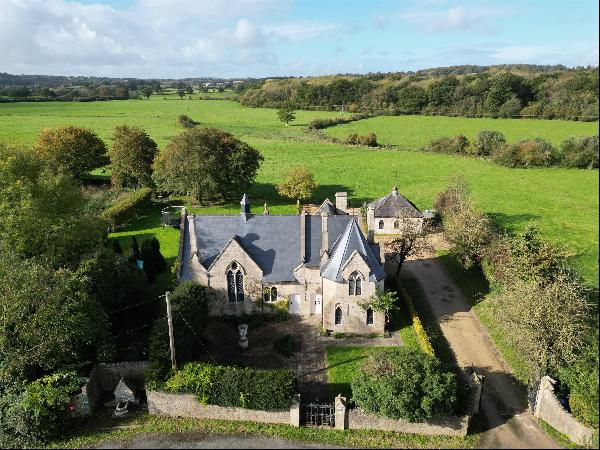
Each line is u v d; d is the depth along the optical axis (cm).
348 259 5375
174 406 4328
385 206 9456
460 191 9712
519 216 9175
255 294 5903
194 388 4222
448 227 7512
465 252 7019
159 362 4353
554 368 4462
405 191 12375
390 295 5503
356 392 4106
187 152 10612
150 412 4375
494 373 5019
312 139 19150
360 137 18075
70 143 12200
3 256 4781
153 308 5747
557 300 4519
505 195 10731
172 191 11581
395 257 7350
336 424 4169
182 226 6188
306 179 11025
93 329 4500
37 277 4453
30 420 3953
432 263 7838
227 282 5862
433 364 4181
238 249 5700
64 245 5881
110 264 5381
